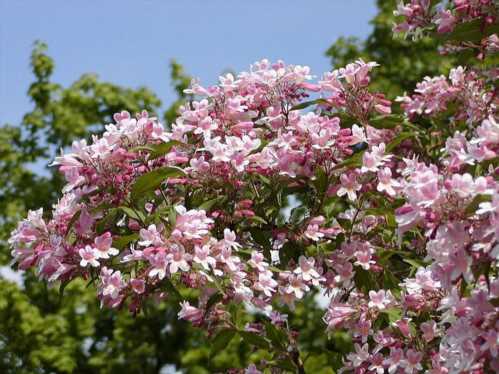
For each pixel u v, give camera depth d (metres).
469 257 3.69
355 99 6.13
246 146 5.32
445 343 4.84
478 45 6.46
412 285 5.12
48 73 19.30
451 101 6.85
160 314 18.05
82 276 5.27
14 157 18.84
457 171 4.16
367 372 5.64
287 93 5.98
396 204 5.46
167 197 5.53
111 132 5.09
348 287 6.06
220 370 16.19
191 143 5.69
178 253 4.73
